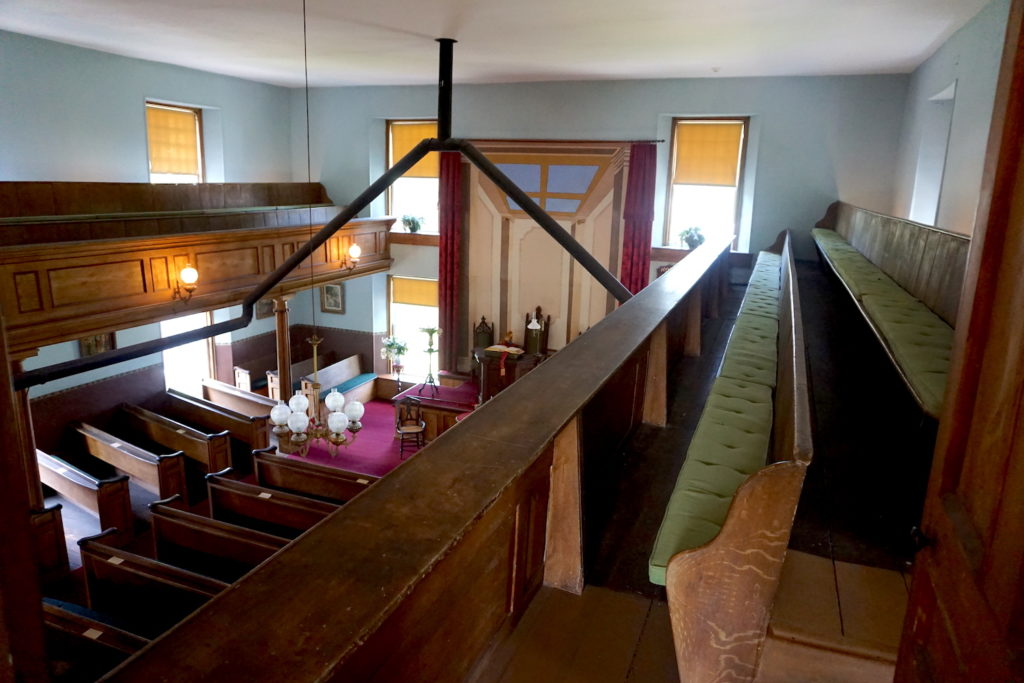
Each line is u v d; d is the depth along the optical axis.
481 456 1.44
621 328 2.63
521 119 11.59
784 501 1.46
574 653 1.73
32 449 6.94
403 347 13.30
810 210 9.89
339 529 1.14
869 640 1.50
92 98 9.62
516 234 12.33
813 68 8.91
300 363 13.52
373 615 0.91
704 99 10.23
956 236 3.11
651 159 10.77
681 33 6.93
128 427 10.34
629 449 3.05
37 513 6.59
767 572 1.52
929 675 0.95
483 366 11.79
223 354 13.01
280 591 0.96
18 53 8.61
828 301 5.97
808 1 5.54
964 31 6.05
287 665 0.82
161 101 10.78
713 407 2.68
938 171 7.78
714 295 6.41
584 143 11.19
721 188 10.77
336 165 13.42
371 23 6.87
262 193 12.30
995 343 0.90
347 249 12.09
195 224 9.41
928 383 2.06
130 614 4.84
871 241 5.75
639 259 11.26
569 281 12.16
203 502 8.98
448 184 12.39
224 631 0.88
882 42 7.06
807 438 1.49
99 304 7.76
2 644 0.56
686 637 1.62
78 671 3.88
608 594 1.97
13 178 8.80
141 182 10.58
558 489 1.93
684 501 1.94
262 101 12.66
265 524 6.27
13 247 6.76
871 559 1.82
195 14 6.78
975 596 0.80
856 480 2.31
